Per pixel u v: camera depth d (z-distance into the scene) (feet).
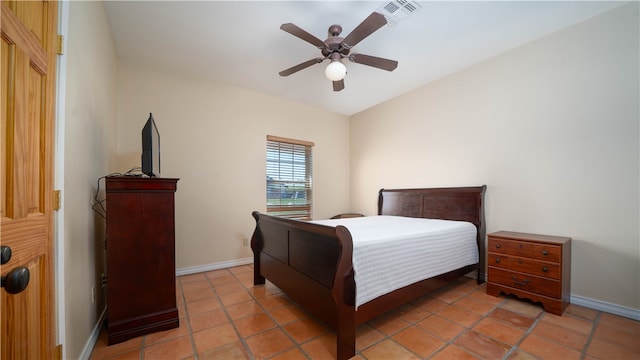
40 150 3.24
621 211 6.68
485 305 7.29
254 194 11.93
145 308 5.87
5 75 2.46
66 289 4.02
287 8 6.57
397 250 6.17
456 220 9.86
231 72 10.17
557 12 6.90
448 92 10.59
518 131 8.58
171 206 6.24
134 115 9.36
